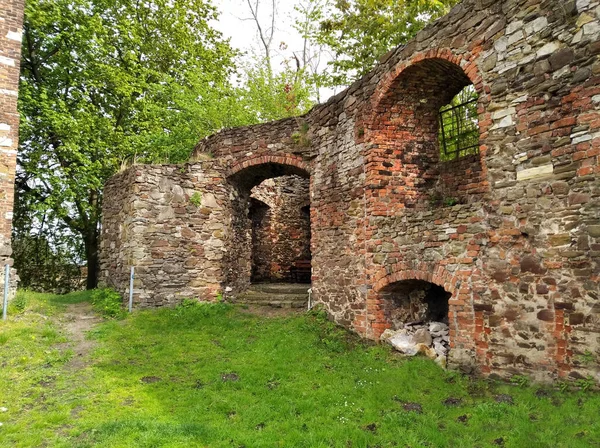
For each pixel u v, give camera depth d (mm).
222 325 8141
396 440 4113
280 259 13766
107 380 5594
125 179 10039
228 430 4320
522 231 5074
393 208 7316
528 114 5086
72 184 13086
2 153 8891
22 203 14180
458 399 4953
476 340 5480
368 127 7430
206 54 17688
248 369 5988
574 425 3916
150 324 8086
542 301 4840
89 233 15695
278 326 7988
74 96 14039
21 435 4176
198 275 9430
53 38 12469
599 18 4496
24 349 6438
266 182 13586
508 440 3877
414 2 11414
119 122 15742
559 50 4820
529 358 4914
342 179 8086
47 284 16484
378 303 7062
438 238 6176
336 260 8117
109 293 9766
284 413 4746
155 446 3896
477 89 5656
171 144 14086
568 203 4676
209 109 14516
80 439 4121
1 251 8586
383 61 7191
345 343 7113
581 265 4520
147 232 9242
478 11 5707
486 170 5516
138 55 15914
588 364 4387
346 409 4816
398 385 5344
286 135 9523
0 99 8992
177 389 5418
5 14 9242
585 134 4562
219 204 9867
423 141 7641
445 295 7375
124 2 15383
